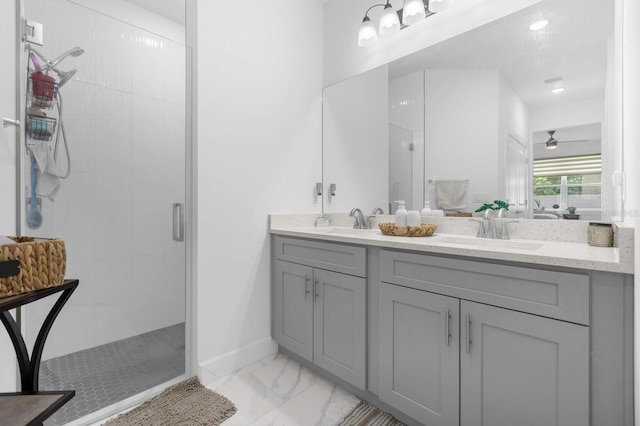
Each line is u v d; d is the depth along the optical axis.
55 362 1.45
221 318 1.96
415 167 2.04
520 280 1.11
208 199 1.90
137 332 1.69
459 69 1.85
